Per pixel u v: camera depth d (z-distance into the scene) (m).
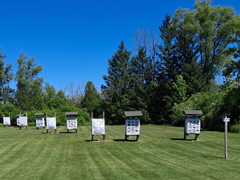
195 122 15.41
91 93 55.03
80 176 7.54
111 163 9.23
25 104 36.78
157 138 16.52
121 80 42.28
